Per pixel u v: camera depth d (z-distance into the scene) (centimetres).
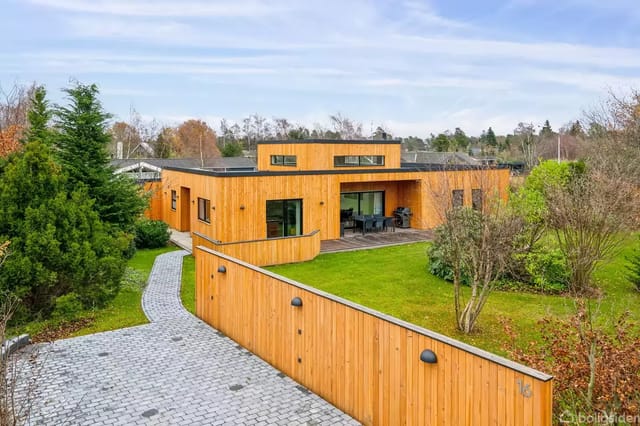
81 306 953
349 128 6194
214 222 1683
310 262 1533
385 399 544
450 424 466
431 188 1297
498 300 1108
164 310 1044
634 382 434
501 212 927
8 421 482
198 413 596
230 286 872
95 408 605
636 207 1179
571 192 1262
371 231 2095
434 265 1329
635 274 1198
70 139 1524
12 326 895
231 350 817
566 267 1167
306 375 674
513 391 405
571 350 517
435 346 481
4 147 1914
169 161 3959
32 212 926
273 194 1748
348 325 596
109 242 1067
